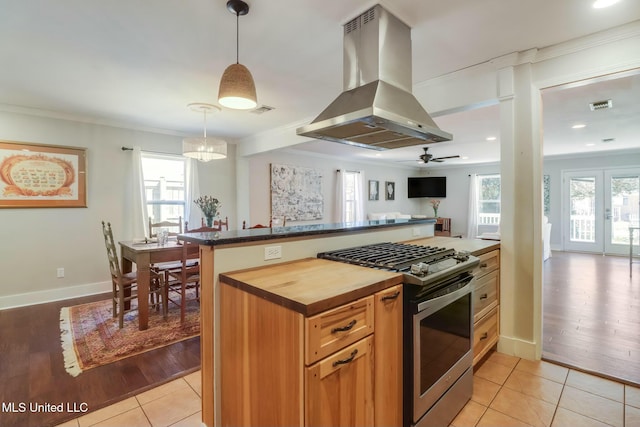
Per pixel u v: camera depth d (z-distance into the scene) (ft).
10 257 11.98
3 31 6.70
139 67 8.52
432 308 5.15
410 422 4.85
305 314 3.55
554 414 5.87
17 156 11.99
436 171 31.96
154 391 6.60
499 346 8.34
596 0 5.80
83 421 5.67
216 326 5.15
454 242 8.87
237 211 18.37
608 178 22.65
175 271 11.40
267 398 4.18
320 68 8.69
